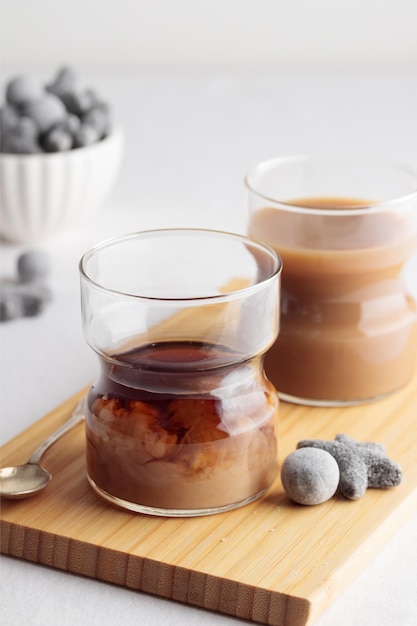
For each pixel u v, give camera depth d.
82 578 0.70
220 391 0.70
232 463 0.71
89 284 0.71
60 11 1.51
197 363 0.70
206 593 0.68
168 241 0.75
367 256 0.77
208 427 0.70
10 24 1.51
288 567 0.68
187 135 1.27
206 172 1.17
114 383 0.71
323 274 0.78
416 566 0.70
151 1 1.50
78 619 0.67
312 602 0.66
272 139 1.24
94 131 1.03
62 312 0.95
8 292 0.94
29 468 0.74
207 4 1.50
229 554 0.69
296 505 0.72
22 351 0.89
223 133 1.27
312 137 1.24
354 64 1.52
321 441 0.74
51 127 1.03
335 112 1.31
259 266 0.74
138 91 1.42
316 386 0.80
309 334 0.79
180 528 0.70
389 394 0.81
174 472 0.70
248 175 0.81
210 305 0.70
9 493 0.72
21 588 0.69
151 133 1.28
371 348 0.79
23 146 1.00
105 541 0.69
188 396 0.70
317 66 1.52
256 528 0.70
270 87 1.42
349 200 0.83
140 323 0.70
